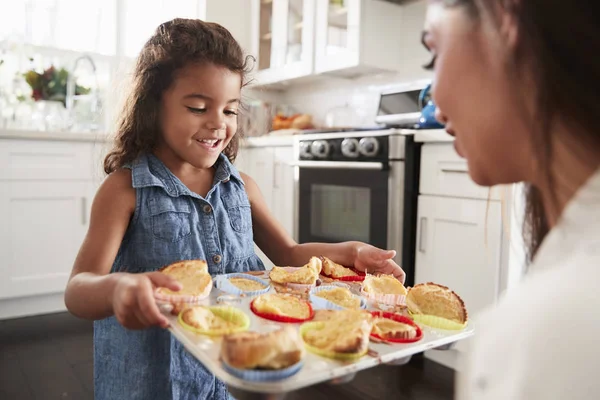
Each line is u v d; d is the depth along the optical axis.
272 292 0.66
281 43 2.95
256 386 0.37
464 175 1.65
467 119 0.30
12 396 1.46
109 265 0.73
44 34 2.74
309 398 1.45
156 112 0.84
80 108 2.71
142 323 0.50
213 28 0.87
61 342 1.89
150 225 0.81
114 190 0.80
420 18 2.47
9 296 2.08
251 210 1.03
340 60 2.52
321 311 0.57
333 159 2.14
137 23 3.01
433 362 1.75
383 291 0.66
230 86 0.81
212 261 0.85
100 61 2.92
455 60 0.29
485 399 0.23
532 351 0.21
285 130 2.77
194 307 0.53
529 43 0.26
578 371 0.20
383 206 1.88
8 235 2.07
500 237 1.54
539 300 0.23
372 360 0.44
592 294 0.21
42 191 2.13
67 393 1.49
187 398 0.78
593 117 0.25
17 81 2.59
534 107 0.26
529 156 0.29
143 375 0.78
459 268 1.67
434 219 1.75
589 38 0.25
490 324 0.25
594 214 0.24
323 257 0.80
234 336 0.40
